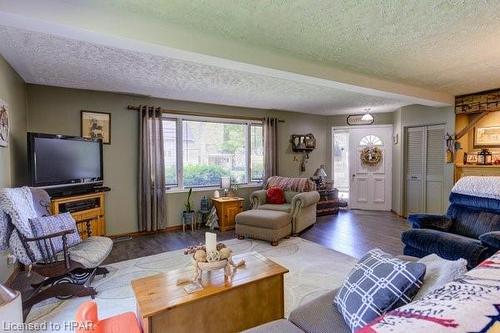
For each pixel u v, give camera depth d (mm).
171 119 4938
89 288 2467
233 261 2113
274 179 5379
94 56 2814
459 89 4242
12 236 2271
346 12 1973
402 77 3553
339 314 1429
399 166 5852
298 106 5660
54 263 2328
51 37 2367
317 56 2816
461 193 3059
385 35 2346
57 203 3207
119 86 3969
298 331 1348
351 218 5590
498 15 2010
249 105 5508
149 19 2066
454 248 2439
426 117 5227
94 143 3938
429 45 2549
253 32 2297
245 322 1883
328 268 3070
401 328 577
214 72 3363
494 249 2273
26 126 3697
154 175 4598
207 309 1734
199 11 1974
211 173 5387
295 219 4324
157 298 1672
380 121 6395
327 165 6859
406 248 2906
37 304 2344
